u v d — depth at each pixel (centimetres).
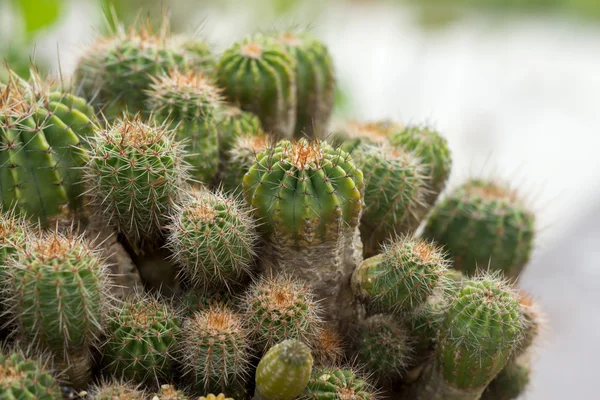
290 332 60
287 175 60
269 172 61
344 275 63
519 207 72
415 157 69
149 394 59
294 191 60
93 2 108
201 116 66
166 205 62
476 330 60
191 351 59
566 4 322
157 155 61
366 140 71
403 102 206
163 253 65
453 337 61
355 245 64
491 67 255
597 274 135
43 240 58
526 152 193
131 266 64
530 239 72
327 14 159
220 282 62
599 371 109
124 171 60
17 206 61
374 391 63
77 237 60
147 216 62
